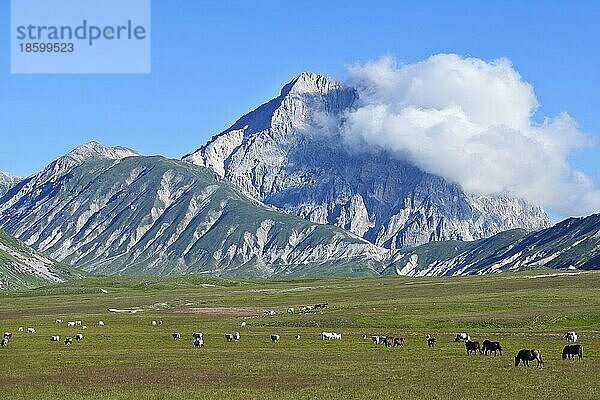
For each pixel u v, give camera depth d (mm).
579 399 56312
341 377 70625
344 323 139125
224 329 136375
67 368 80375
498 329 125875
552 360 82500
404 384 65250
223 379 70500
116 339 118062
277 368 77875
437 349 97688
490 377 68688
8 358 91562
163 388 65250
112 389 65000
